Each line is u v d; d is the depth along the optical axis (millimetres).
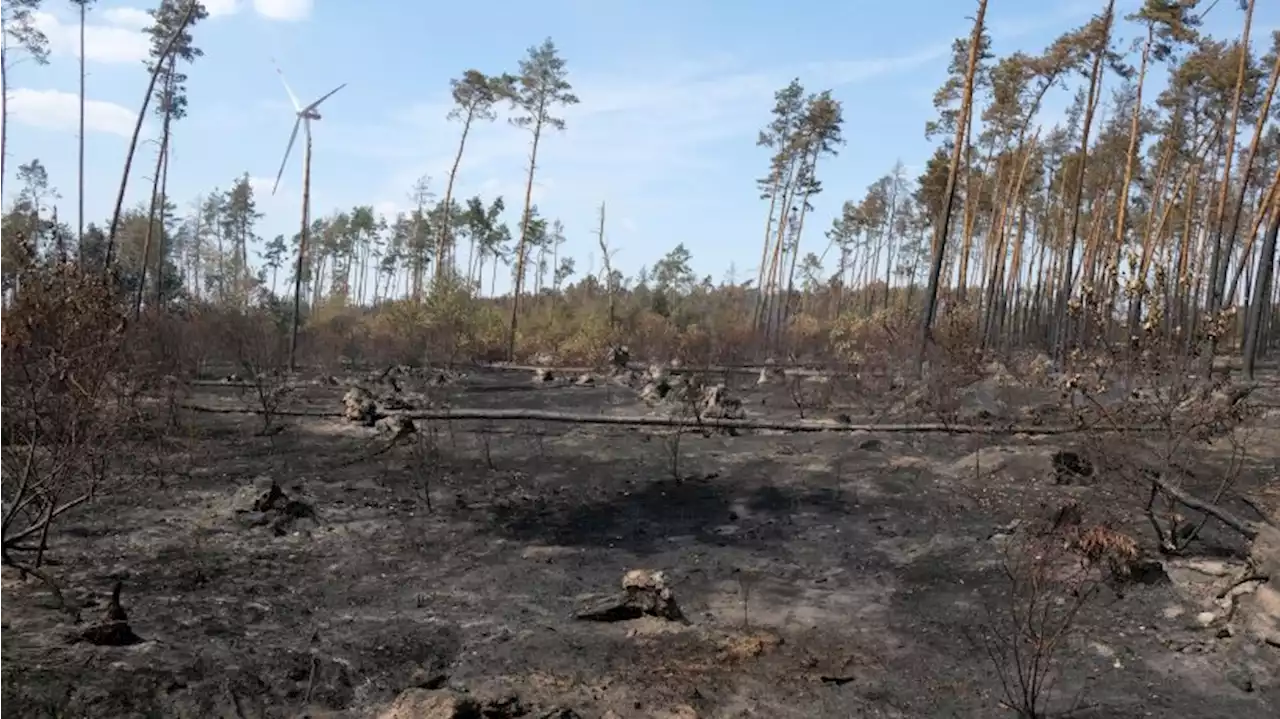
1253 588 6363
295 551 8055
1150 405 9914
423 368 25109
